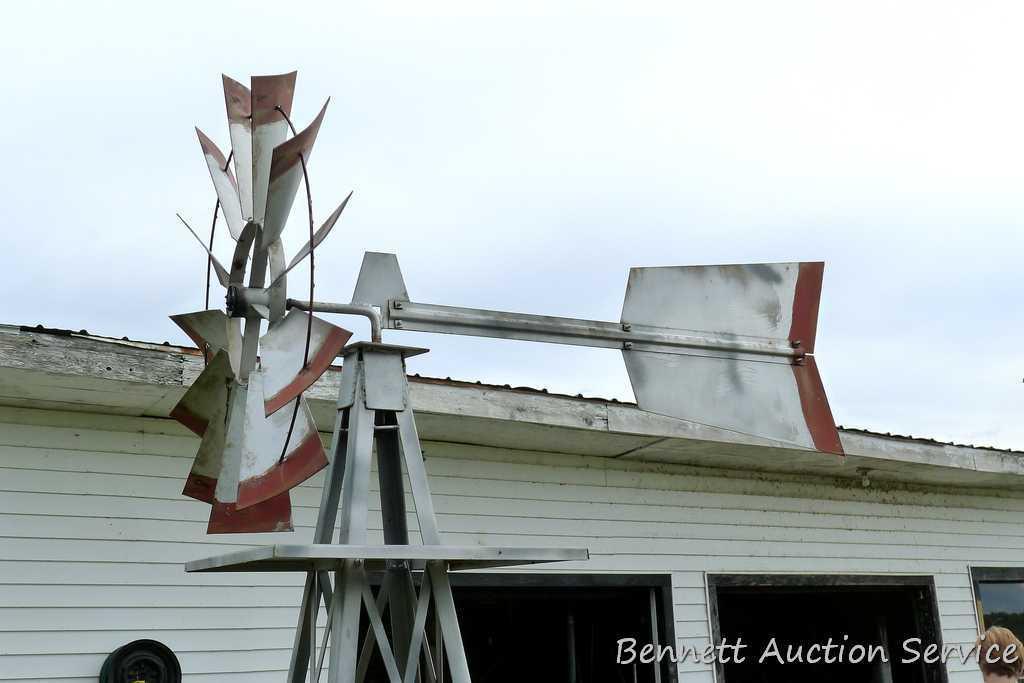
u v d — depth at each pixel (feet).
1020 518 34.71
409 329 11.00
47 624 17.98
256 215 10.08
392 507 10.77
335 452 10.88
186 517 19.84
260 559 8.97
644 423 22.82
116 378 16.94
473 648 32.99
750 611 38.04
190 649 19.24
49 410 18.94
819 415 12.97
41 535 18.33
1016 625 33.24
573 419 21.88
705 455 26.04
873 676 32.55
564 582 24.29
